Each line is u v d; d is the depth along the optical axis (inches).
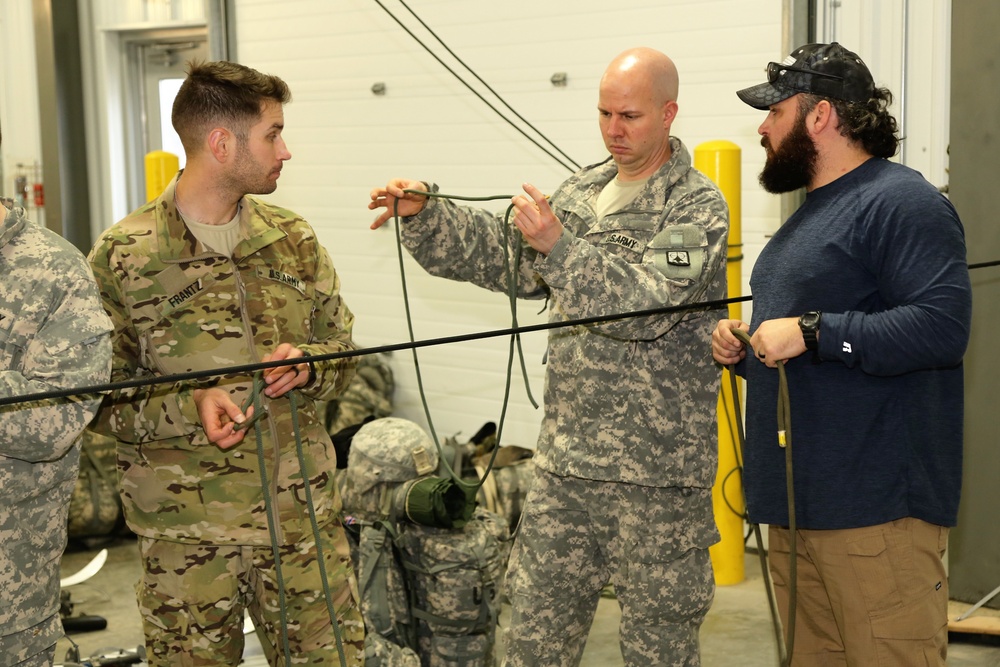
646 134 87.8
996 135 133.0
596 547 93.0
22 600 67.5
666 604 89.2
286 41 218.4
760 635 133.1
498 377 198.4
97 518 169.6
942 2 144.9
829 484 73.7
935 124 147.6
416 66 200.1
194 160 78.6
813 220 75.4
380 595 113.6
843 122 74.9
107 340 68.1
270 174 79.8
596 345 89.1
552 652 93.0
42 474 67.7
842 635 75.9
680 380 88.7
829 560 74.6
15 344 65.7
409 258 207.5
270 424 80.6
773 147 78.0
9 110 264.8
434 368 206.5
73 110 263.4
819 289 73.6
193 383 78.2
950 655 127.6
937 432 73.8
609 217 90.0
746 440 79.6
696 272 82.4
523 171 189.8
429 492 112.9
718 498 149.4
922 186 71.2
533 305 192.9
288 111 220.4
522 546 94.3
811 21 154.2
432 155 201.2
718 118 164.9
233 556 81.1
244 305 80.0
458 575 113.6
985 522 138.1
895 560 73.2
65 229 263.7
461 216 92.7
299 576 82.0
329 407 195.6
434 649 115.0
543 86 184.9
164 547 80.3
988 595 135.6
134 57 266.5
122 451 81.2
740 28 161.3
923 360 68.4
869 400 73.0
